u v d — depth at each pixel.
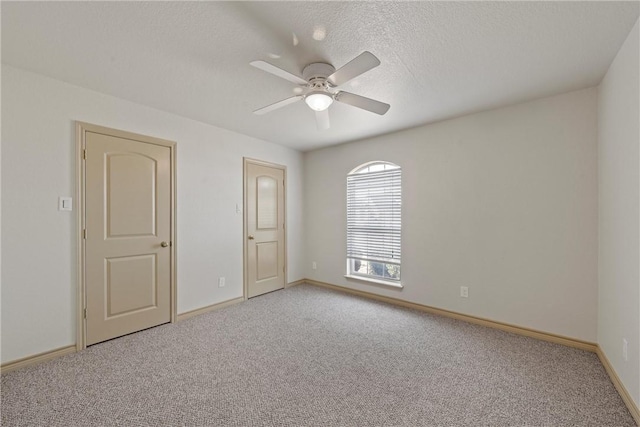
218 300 3.52
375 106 2.13
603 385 1.94
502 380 2.00
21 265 2.16
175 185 3.08
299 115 3.08
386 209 3.81
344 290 4.25
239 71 2.16
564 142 2.52
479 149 2.99
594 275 2.39
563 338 2.52
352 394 1.86
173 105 2.83
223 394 1.85
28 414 1.66
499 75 2.20
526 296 2.72
